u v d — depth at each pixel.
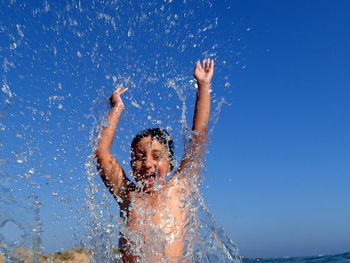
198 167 1.27
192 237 1.22
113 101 1.36
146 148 1.25
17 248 1.06
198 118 1.28
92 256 1.21
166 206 1.23
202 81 1.32
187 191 1.26
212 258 1.22
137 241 1.19
